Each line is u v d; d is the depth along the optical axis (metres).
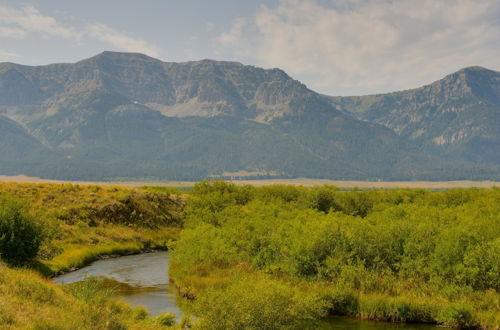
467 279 29.09
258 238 39.75
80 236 55.22
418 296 28.50
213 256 39.56
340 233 35.28
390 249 33.81
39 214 38.66
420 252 32.81
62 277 38.94
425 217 44.72
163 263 48.47
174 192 100.19
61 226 55.66
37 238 36.69
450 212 52.09
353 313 27.67
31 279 24.34
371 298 27.80
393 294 29.39
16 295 21.05
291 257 34.22
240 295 22.64
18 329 17.36
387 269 32.47
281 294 23.00
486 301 26.94
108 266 46.06
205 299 22.97
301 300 23.88
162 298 31.81
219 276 35.31
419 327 25.48
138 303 30.23
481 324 25.19
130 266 46.25
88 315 20.25
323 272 32.38
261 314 22.00
